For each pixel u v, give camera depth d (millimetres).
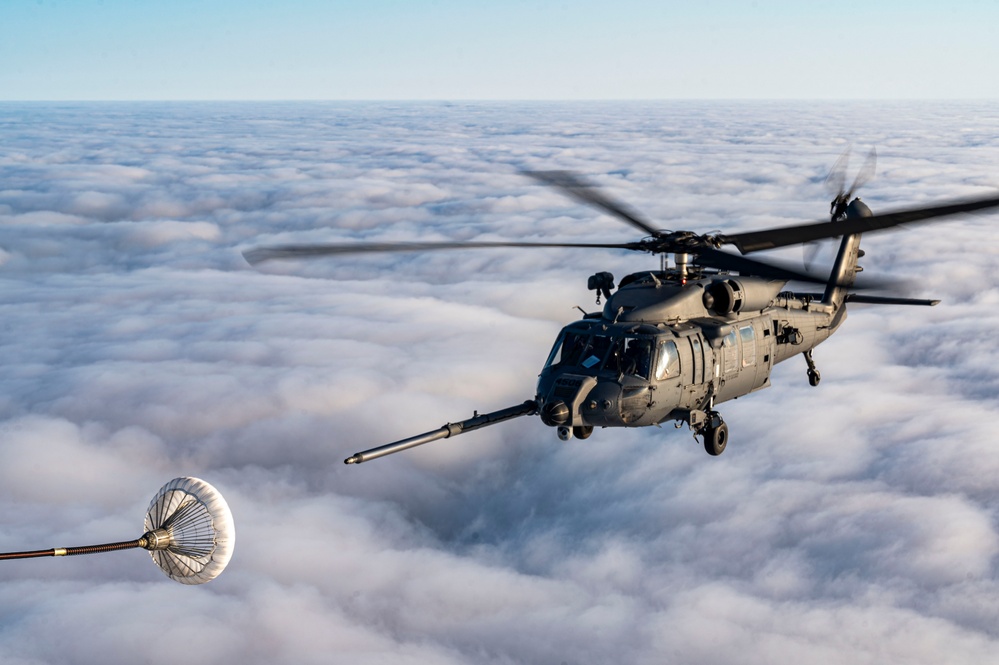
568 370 15094
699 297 15852
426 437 13219
